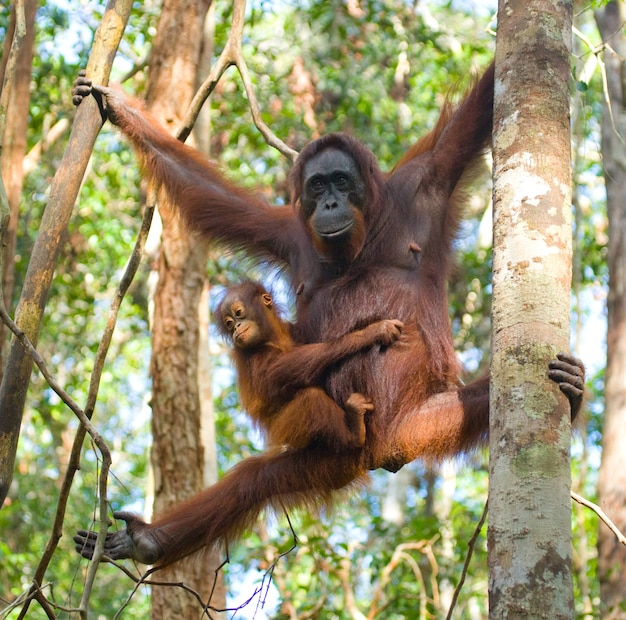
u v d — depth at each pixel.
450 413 5.29
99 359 4.94
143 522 5.62
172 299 9.84
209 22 11.01
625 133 11.75
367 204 5.55
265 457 5.76
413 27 14.51
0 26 12.09
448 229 5.77
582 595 11.16
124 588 14.93
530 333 3.84
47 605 4.30
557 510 3.55
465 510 12.62
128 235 15.23
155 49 10.32
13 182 8.87
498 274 4.04
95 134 5.21
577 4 6.41
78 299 15.16
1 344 8.63
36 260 4.80
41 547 13.93
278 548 9.83
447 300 5.70
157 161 6.51
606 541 11.25
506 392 3.79
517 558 3.49
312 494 5.56
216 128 13.77
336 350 5.30
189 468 9.58
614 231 12.06
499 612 3.46
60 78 13.23
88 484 15.91
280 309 6.16
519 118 4.21
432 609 11.33
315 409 5.22
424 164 5.74
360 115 14.41
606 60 11.59
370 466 5.38
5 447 4.65
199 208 6.48
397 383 5.30
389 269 5.53
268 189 14.32
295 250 6.10
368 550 10.94
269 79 14.23
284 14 16.25
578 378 3.83
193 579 9.06
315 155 5.61
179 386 9.72
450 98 6.01
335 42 14.56
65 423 16.19
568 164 4.18
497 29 4.48
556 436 3.69
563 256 4.00
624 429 11.62
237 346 5.59
